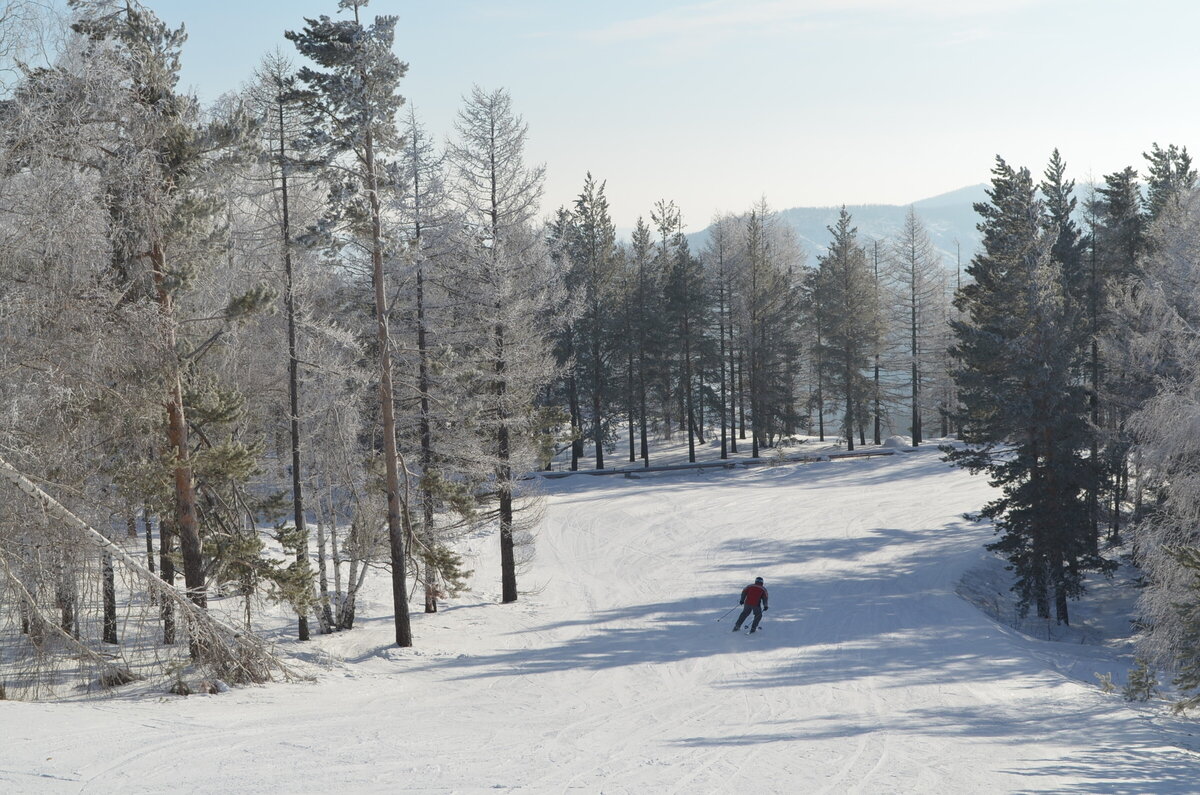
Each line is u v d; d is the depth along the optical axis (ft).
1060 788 30.78
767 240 286.87
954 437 227.61
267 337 74.90
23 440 44.80
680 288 186.29
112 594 60.95
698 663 66.18
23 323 43.86
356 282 80.89
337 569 79.30
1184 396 62.69
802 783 31.12
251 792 25.84
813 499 148.25
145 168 48.62
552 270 89.51
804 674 62.34
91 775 27.37
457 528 95.81
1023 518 99.25
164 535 65.41
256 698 48.06
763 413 192.65
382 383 70.54
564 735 40.91
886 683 59.16
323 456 77.56
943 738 41.42
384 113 66.49
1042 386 97.55
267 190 69.67
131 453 54.34
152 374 49.08
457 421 85.61
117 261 49.57
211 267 58.39
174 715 40.27
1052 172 142.92
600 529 129.49
